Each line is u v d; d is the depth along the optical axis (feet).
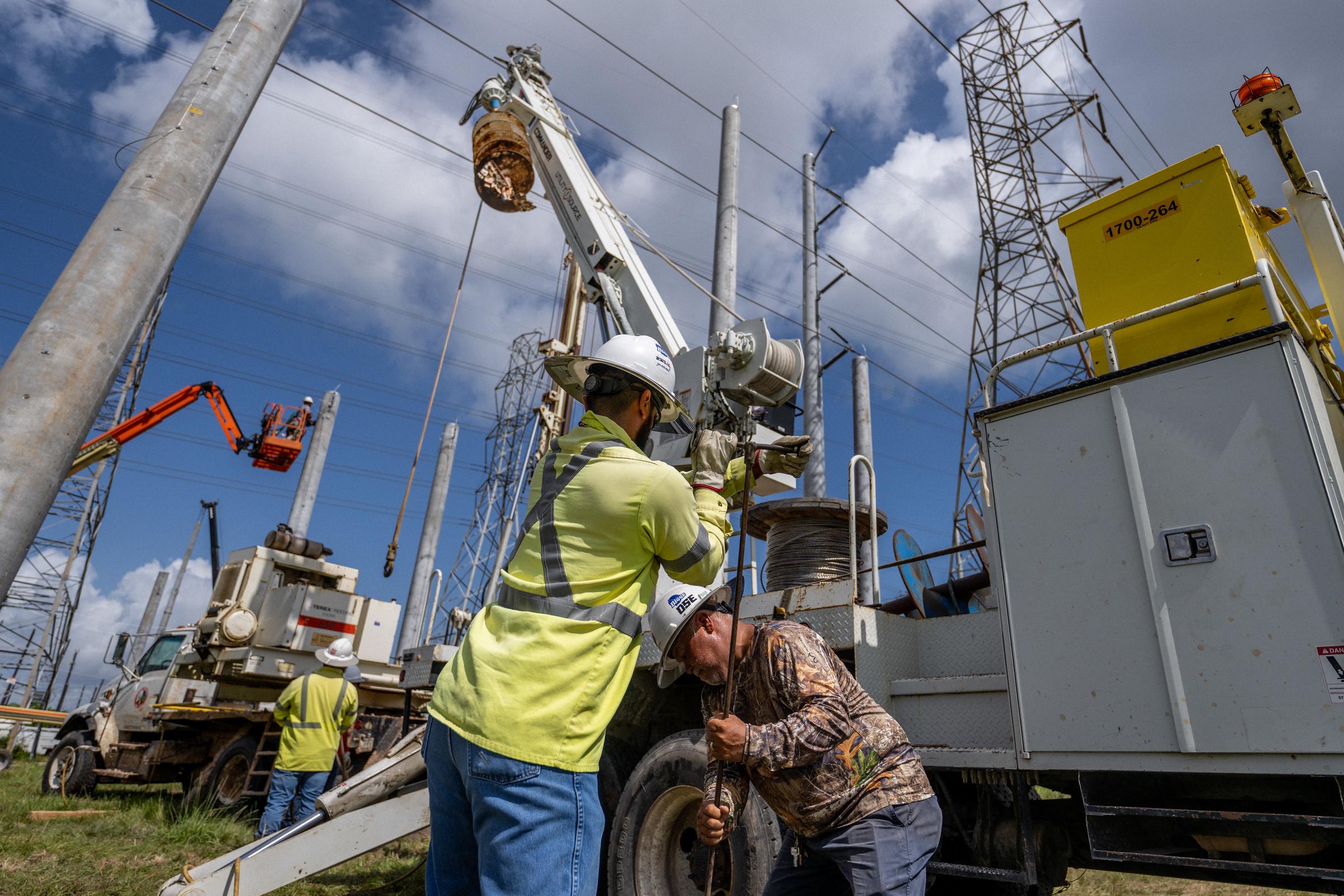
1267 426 9.12
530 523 6.31
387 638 38.47
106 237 15.56
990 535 11.16
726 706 7.63
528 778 5.42
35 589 102.89
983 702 11.44
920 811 7.80
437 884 6.06
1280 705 8.33
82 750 36.37
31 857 20.10
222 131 17.78
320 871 14.93
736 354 15.53
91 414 14.53
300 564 38.27
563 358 7.74
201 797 31.91
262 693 37.04
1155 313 11.06
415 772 16.17
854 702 8.13
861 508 15.58
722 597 8.98
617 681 6.01
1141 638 9.44
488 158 25.96
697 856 12.53
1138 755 9.14
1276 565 8.68
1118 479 10.11
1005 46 94.68
